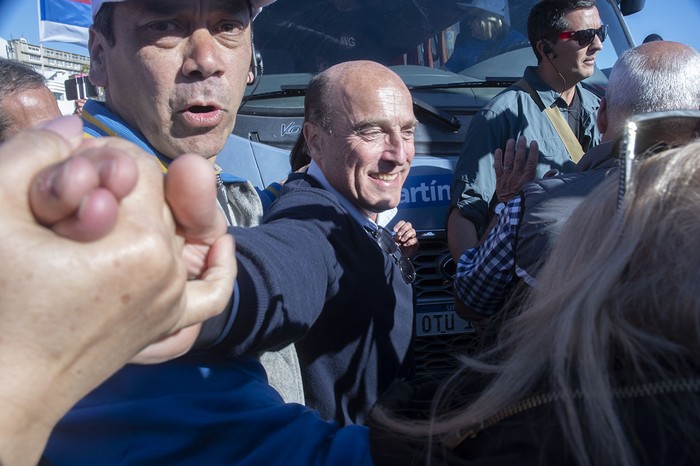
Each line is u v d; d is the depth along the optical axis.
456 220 3.09
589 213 0.96
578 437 0.80
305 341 1.84
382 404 1.10
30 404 0.64
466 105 3.69
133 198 0.70
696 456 0.78
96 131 1.72
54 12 5.15
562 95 3.28
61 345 0.64
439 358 3.21
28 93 2.83
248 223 1.95
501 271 2.18
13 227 0.62
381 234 2.18
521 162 2.72
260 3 1.85
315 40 4.02
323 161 2.23
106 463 1.07
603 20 4.23
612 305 0.85
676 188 0.89
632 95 2.14
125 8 1.66
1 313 0.62
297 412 1.20
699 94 2.13
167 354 0.87
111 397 1.10
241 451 1.12
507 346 0.98
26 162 0.63
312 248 1.52
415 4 4.14
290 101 3.62
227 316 1.08
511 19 4.26
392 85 2.22
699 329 0.81
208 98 1.71
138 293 0.67
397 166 2.20
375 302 1.95
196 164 0.75
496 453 0.89
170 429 1.08
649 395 0.81
